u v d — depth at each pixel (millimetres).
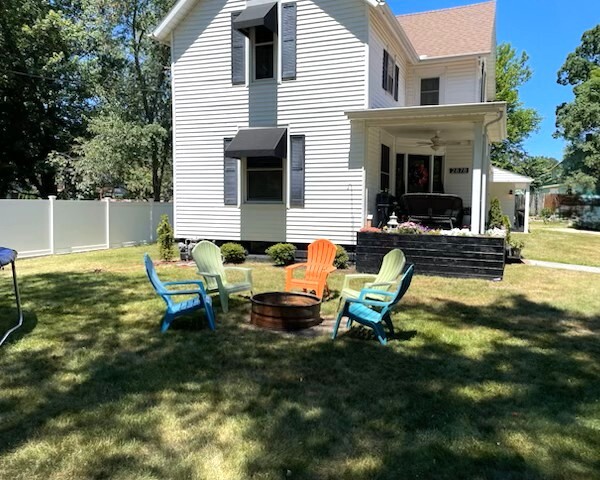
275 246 10672
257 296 5984
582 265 10852
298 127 10883
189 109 11922
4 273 9516
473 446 2969
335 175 10648
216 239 11953
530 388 3881
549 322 5953
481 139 9523
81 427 3166
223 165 11703
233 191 11641
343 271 9906
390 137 12734
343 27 10289
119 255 12695
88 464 2732
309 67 10664
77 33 18766
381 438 3057
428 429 3176
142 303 6844
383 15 10383
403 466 2744
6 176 19578
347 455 2855
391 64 12312
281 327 5523
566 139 30328
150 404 3527
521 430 3178
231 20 11273
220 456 2832
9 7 17078
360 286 8242
